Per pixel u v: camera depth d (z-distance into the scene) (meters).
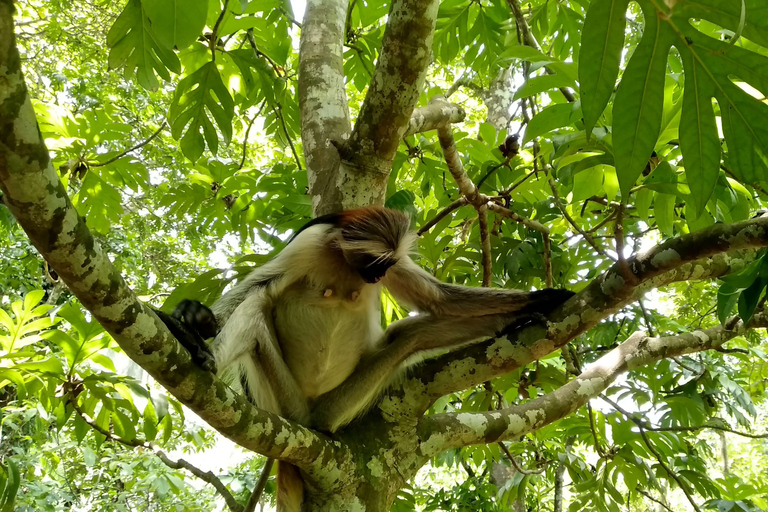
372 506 2.66
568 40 5.80
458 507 6.18
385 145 3.09
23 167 1.38
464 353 2.91
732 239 2.34
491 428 3.08
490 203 3.93
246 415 2.16
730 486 4.87
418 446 2.90
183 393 1.95
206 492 12.33
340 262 3.07
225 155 10.77
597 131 3.16
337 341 3.14
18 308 3.12
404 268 3.26
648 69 2.01
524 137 3.20
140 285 10.69
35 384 3.18
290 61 6.29
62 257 1.55
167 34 2.06
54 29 10.52
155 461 7.78
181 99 3.89
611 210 4.51
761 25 1.82
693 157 2.18
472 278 5.04
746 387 6.19
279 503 2.89
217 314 2.63
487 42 5.96
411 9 2.65
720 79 2.02
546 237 4.04
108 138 4.84
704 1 1.85
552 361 5.40
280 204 5.01
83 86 10.56
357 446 2.78
